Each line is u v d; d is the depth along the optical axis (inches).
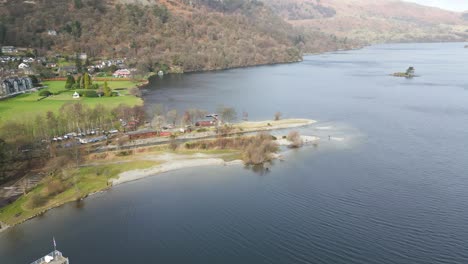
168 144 7219.5
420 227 4421.8
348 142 7303.2
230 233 4399.6
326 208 4862.2
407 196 5128.0
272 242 4220.0
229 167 6269.7
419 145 7062.0
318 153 6752.0
